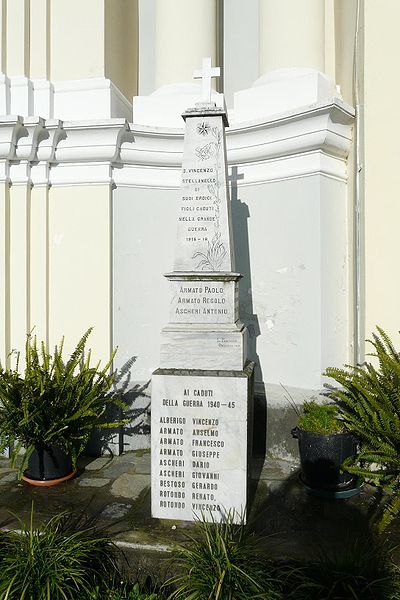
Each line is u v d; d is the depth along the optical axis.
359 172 4.50
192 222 3.90
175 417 3.57
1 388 4.12
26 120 4.77
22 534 3.10
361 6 4.51
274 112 4.92
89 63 5.32
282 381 4.86
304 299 4.69
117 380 5.15
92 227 5.11
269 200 4.93
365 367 4.39
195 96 5.29
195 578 2.72
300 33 4.99
